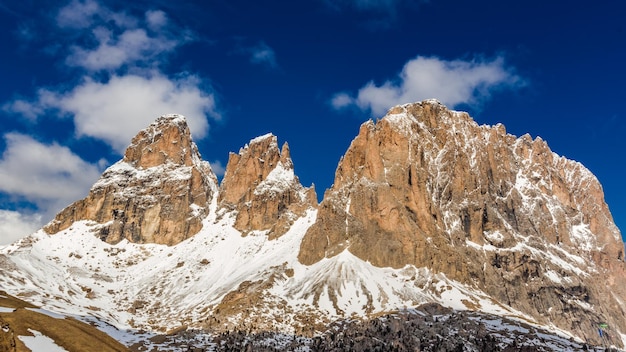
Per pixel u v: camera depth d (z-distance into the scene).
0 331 166.25
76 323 196.12
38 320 180.62
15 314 179.25
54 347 169.00
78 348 173.88
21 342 164.12
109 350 183.38
